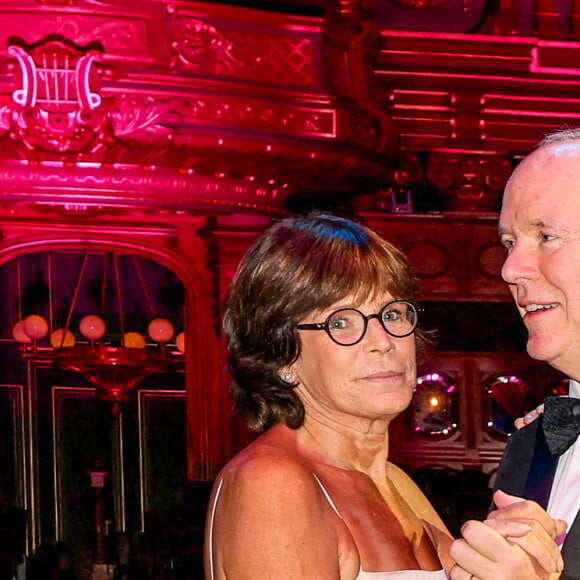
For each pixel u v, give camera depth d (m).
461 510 8.14
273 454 1.84
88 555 9.48
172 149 7.31
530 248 2.06
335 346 1.91
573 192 2.00
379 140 8.04
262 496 1.77
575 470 2.16
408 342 1.96
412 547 1.91
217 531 1.83
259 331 1.94
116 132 7.14
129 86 7.14
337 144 7.71
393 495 2.01
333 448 1.94
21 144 7.13
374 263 1.93
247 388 1.95
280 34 7.55
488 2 9.37
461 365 9.26
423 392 9.19
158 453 10.43
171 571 8.03
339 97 7.69
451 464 9.16
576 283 1.99
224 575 1.82
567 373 2.11
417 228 9.24
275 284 1.93
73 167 7.43
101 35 7.12
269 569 1.73
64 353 9.15
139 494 10.35
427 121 9.25
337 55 7.70
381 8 9.30
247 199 8.02
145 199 7.77
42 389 10.12
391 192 9.15
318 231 1.96
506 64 9.28
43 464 10.05
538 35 9.39
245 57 7.42
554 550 1.78
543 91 9.38
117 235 8.69
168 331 9.33
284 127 7.52
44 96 7.02
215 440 8.68
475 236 9.33
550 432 2.14
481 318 9.30
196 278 8.80
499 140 9.33
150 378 10.48
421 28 9.35
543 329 2.05
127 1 7.15
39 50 6.98
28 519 9.91
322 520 1.80
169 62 7.23
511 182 2.09
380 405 1.90
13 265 9.95
